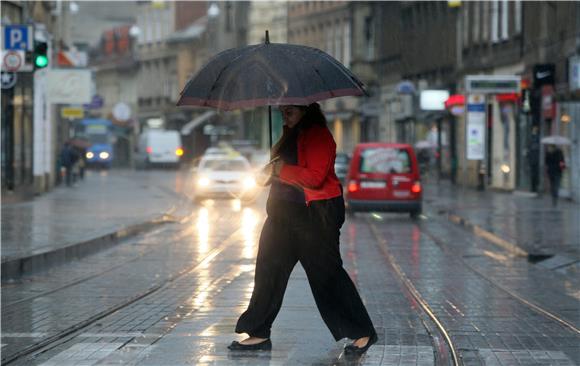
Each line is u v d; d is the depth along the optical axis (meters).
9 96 70.38
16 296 29.45
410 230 55.59
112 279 33.59
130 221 55.53
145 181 126.38
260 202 82.75
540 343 21.78
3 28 51.94
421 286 32.12
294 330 22.64
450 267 38.00
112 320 24.52
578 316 25.88
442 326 23.92
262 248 19.73
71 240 42.81
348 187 64.75
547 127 83.69
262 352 19.91
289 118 19.20
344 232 54.19
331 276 19.30
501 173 98.06
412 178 64.25
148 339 21.64
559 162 71.38
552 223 56.12
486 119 90.81
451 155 116.00
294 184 18.95
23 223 53.09
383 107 153.88
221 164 81.50
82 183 118.00
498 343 21.73
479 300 28.77
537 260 40.59
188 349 20.34
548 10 82.56
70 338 21.98
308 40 181.00
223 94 18.39
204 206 77.00
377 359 19.36
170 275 34.59
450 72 118.62
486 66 102.81
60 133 116.00
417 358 19.47
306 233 19.14
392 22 148.38
